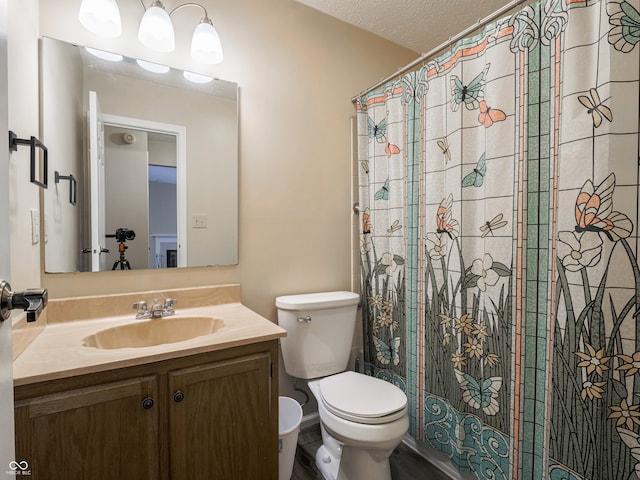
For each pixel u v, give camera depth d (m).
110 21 1.30
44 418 0.87
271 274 1.81
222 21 1.65
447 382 1.51
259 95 1.75
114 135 1.42
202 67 1.60
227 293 1.64
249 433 1.18
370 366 2.00
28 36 1.13
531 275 1.19
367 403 1.40
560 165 1.08
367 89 1.99
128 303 1.41
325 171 1.98
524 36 1.18
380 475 1.43
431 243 1.57
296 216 1.88
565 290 1.07
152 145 1.50
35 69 1.22
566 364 1.08
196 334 1.42
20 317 0.98
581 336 1.04
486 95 1.31
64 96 1.31
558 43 1.09
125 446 0.98
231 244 1.68
